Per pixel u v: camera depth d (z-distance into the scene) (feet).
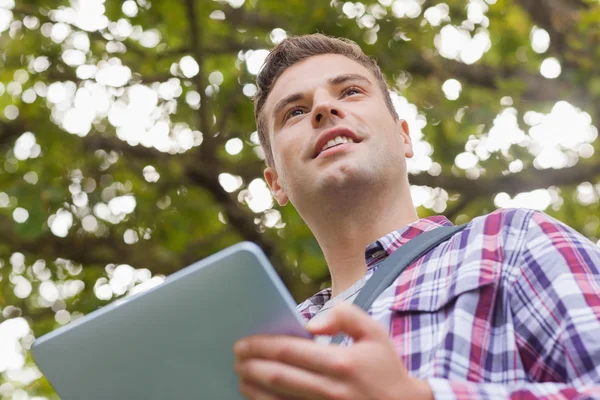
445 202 19.31
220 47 17.21
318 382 3.33
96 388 4.13
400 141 6.79
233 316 3.62
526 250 4.77
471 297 4.63
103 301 17.52
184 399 4.01
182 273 3.65
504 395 3.77
